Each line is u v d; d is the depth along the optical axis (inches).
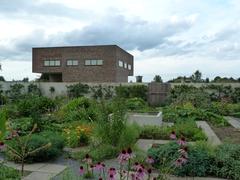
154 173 216.8
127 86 995.9
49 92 1155.3
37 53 1515.7
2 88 1114.7
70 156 288.2
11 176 213.9
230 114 685.9
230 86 970.7
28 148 256.1
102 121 316.5
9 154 269.0
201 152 248.5
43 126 392.8
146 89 961.5
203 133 389.1
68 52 1470.2
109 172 155.7
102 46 1427.2
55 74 1569.9
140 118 449.1
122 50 1572.3
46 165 262.4
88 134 343.6
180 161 179.3
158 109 646.5
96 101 471.5
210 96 903.1
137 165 153.9
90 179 210.4
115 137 305.4
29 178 225.5
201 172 234.4
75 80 1459.2
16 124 386.0
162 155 234.4
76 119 466.3
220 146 268.7
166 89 790.5
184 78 1359.5
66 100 727.7
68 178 201.6
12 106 582.9
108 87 1060.5
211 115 585.6
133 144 307.4
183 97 764.0
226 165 237.0
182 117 569.0
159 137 381.7
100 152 283.4
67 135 347.9
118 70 1480.1
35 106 525.0
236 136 405.4
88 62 1445.6
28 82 1160.8
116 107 332.8
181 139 193.6
